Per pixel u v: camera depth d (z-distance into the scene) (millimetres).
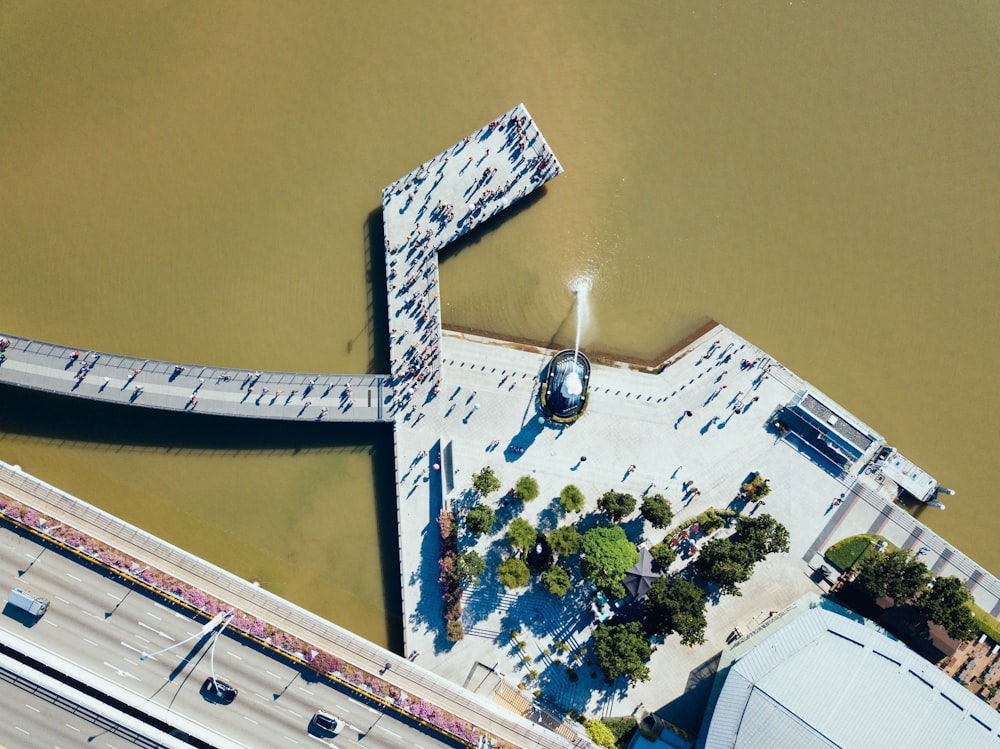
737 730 86125
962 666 93625
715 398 97188
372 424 99812
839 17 99375
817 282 98250
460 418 97438
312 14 101125
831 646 87062
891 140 98875
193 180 101188
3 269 101688
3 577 95000
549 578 92250
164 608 94688
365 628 99500
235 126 101062
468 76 99938
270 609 94625
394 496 99438
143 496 100875
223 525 100438
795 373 97375
